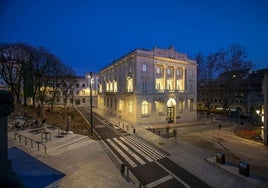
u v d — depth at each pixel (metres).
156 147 20.56
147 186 11.92
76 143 20.22
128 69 36.66
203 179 13.05
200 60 55.25
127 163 15.73
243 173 13.55
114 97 44.34
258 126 34.56
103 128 30.06
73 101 68.62
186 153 18.59
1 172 7.21
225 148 20.62
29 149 16.86
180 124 35.75
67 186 11.07
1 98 7.02
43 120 27.75
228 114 50.91
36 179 10.70
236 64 47.47
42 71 38.56
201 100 61.56
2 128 7.21
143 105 33.78
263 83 22.75
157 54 35.31
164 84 36.62
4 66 35.66
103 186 11.32
